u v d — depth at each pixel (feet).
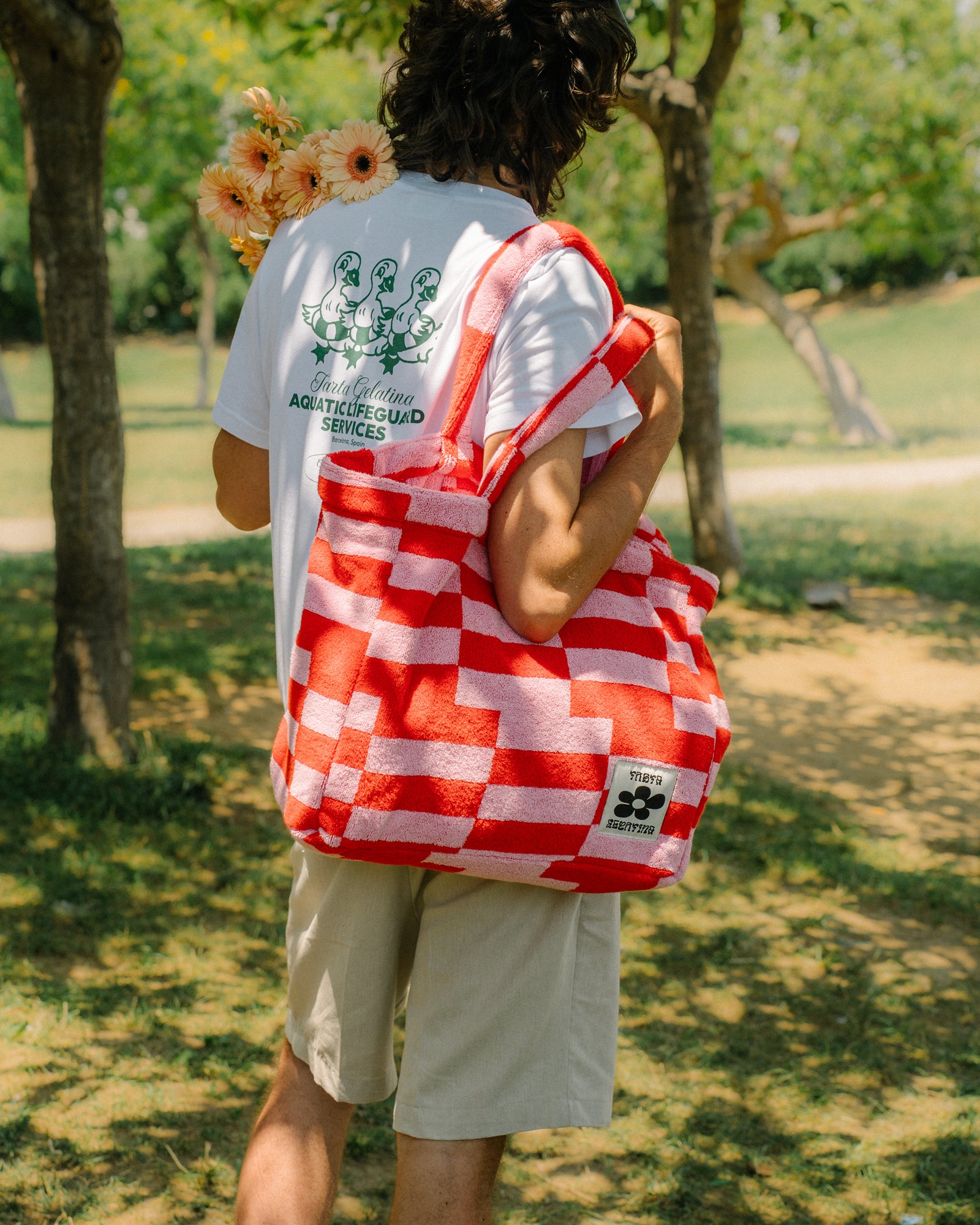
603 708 4.16
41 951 11.07
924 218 74.28
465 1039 4.54
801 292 154.20
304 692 4.16
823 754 19.84
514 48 4.45
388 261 4.43
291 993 5.00
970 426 83.05
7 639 23.59
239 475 5.09
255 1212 4.72
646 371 4.52
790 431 81.51
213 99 66.44
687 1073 9.82
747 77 61.98
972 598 31.50
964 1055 10.28
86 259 14.84
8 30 13.92
